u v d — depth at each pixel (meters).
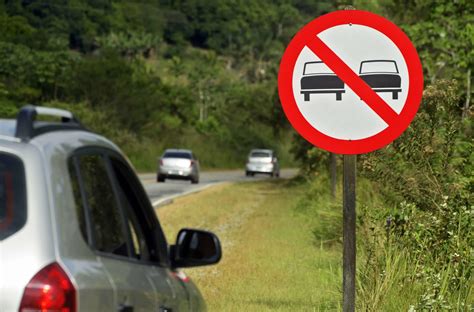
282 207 106.25
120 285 14.72
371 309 33.16
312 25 26.14
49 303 12.80
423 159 37.72
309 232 69.19
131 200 16.97
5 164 13.71
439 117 38.72
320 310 39.16
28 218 13.34
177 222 85.88
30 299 12.80
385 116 25.91
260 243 66.94
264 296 43.16
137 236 16.70
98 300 13.79
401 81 25.86
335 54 26.02
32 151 13.91
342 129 25.97
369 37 25.97
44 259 13.14
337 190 76.62
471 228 34.06
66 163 14.43
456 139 40.25
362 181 53.75
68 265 13.41
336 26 26.03
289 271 51.34
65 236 13.65
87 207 14.60
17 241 13.17
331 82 26.00
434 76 62.41
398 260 34.09
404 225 35.94
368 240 37.69
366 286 34.81
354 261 25.77
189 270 53.06
